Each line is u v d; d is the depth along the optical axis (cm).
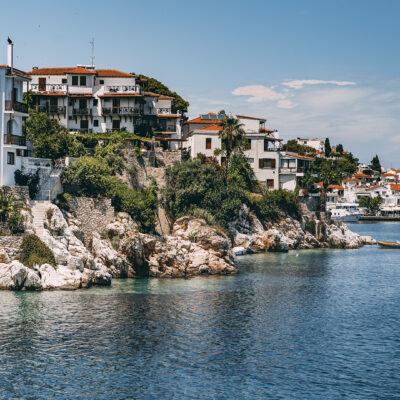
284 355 4088
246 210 10262
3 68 6750
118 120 10588
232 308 5422
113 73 10756
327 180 17925
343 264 8988
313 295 6206
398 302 5922
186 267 7344
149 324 4731
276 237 10356
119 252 7012
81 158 7775
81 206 7138
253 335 4547
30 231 6212
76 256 6259
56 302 5303
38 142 7994
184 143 12612
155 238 7625
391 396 3412
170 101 11844
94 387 3450
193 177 9512
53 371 3662
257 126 12138
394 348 4288
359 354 4144
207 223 8838
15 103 6812
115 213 7594
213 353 4078
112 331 4491
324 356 4084
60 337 4291
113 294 5812
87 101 10469
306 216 11988
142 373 3675
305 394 3425
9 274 5700
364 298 6112
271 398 3362
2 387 3419
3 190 6381
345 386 3553
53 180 7106
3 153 6650
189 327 4694
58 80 10481
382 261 9544
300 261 9112
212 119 13250
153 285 6450
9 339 4209
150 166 9456
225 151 11406
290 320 5053
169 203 9088
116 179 8250
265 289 6456
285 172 12012
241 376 3672
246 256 9488
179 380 3581
